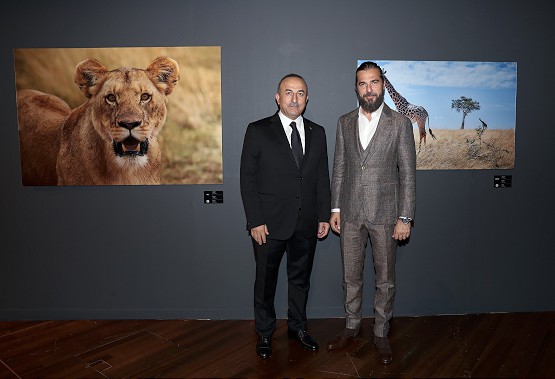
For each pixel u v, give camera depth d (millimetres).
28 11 2732
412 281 2938
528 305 2982
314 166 2436
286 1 2760
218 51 2752
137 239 2889
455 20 2805
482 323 2811
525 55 2852
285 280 2920
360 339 2586
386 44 2795
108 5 2736
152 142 2795
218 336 2652
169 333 2697
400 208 2367
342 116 2557
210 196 2857
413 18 2793
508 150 2871
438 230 2916
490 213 2932
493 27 2822
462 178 2895
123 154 2789
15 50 2729
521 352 2410
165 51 2742
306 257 2486
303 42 2781
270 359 2354
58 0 2730
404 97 2814
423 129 2830
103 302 2926
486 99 2840
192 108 2779
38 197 2854
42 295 2916
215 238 2887
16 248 2887
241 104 2807
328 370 2238
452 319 2883
